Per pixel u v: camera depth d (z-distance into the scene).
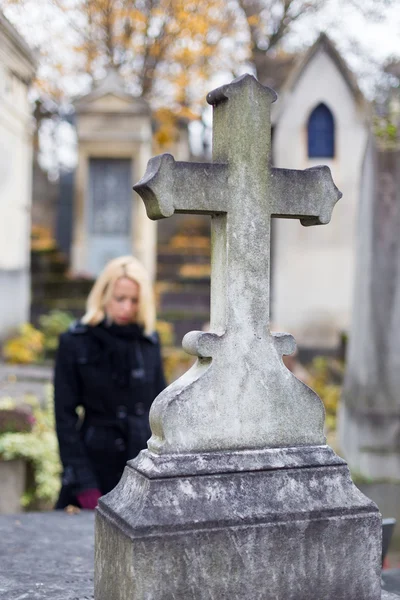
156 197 2.28
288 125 14.00
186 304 16.53
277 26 19.88
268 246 2.40
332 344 13.86
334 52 13.87
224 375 2.32
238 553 2.19
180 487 2.20
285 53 20.47
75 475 3.63
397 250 5.99
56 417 3.68
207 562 2.16
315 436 2.42
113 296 3.71
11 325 12.44
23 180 13.54
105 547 2.29
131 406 3.72
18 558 3.00
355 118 13.79
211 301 2.46
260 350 2.38
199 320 15.12
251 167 2.38
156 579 2.10
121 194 19.12
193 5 18.34
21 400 7.22
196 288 17.28
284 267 14.02
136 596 2.09
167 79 20.03
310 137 14.00
